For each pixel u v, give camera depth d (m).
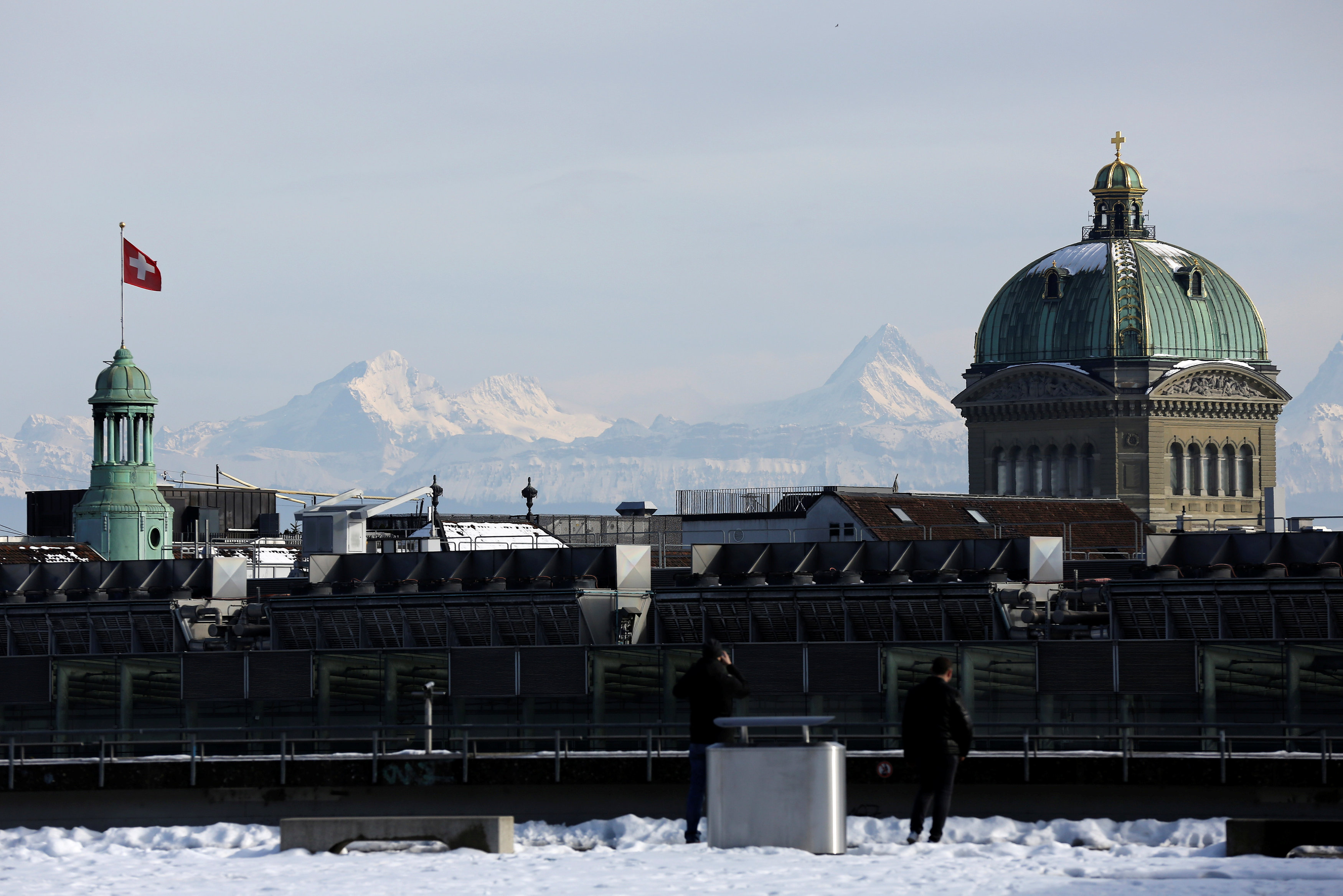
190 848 139.75
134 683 193.88
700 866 108.56
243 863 116.81
